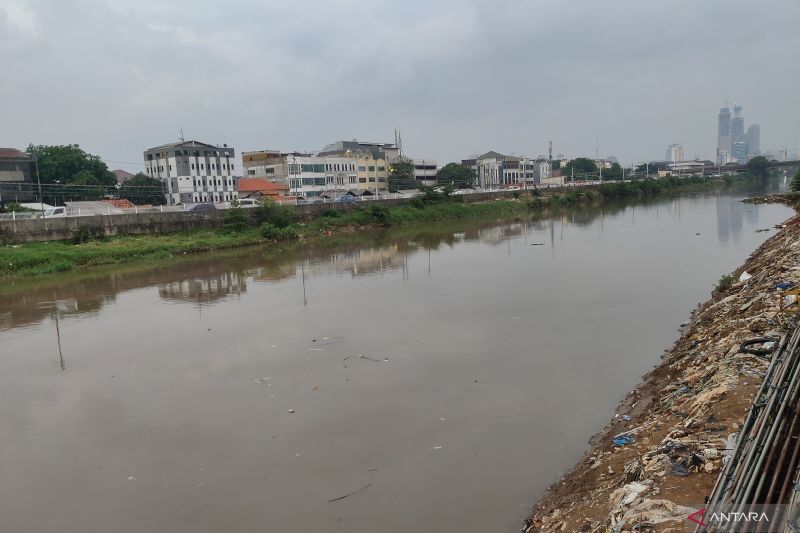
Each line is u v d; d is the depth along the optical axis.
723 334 13.68
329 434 12.30
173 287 31.31
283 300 26.45
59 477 11.18
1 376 17.22
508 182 140.50
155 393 15.29
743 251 34.78
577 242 43.34
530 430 12.01
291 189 87.88
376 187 101.00
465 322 20.81
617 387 14.09
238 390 15.18
